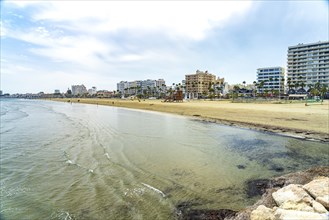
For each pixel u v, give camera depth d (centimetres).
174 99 10819
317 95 9288
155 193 865
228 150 1562
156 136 2152
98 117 4312
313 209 451
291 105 5962
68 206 776
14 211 749
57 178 1040
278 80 13675
